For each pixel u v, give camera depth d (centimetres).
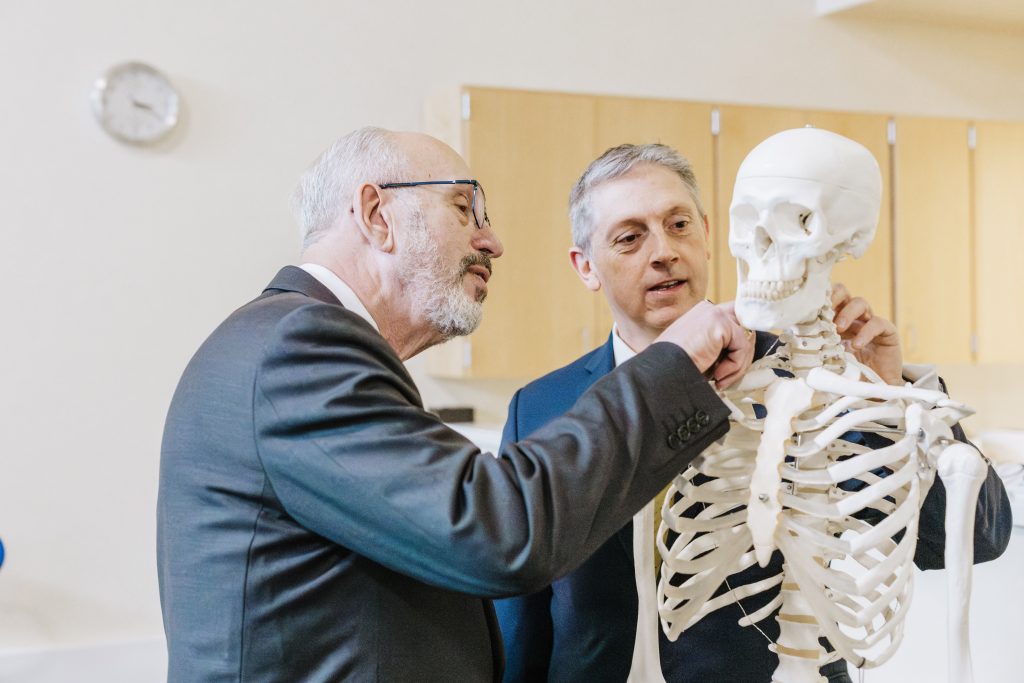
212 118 354
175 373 350
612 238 155
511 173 356
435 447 101
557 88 402
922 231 411
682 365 107
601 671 139
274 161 362
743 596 122
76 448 339
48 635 336
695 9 422
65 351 338
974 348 418
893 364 137
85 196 339
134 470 345
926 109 461
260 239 360
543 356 359
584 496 99
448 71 385
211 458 108
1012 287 422
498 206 355
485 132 353
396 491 98
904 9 439
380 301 128
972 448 111
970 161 418
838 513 109
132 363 345
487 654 118
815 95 442
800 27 440
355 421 101
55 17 336
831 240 112
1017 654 178
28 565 334
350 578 107
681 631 124
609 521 103
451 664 112
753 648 135
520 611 150
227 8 356
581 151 364
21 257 333
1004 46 473
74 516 339
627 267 155
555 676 142
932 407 114
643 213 153
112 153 342
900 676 198
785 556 113
